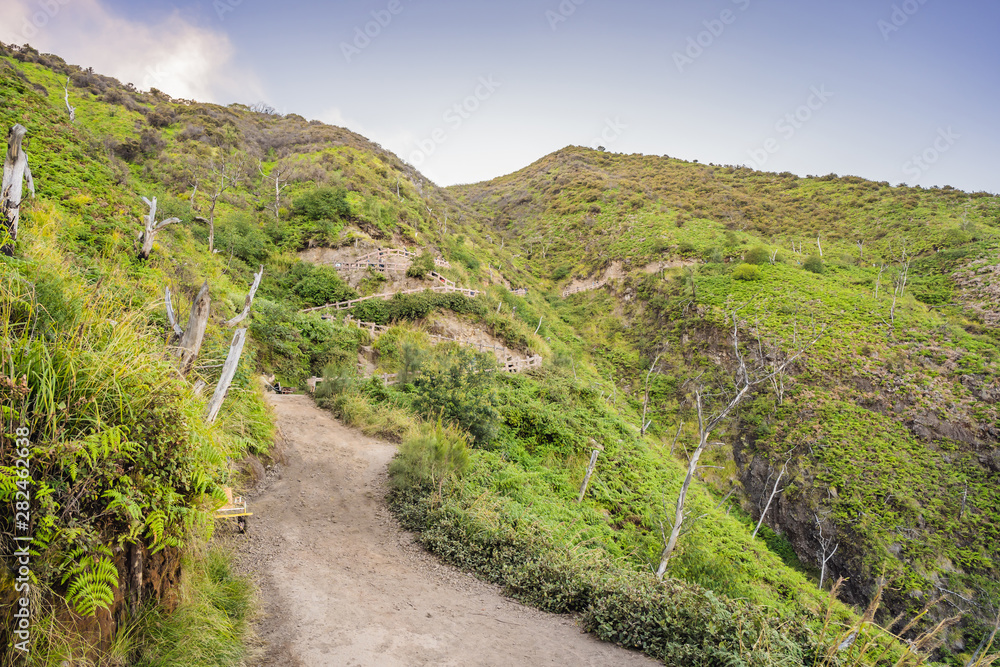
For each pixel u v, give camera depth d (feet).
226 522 22.94
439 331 93.40
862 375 110.01
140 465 11.84
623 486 58.39
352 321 83.41
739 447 104.42
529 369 87.76
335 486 33.73
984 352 112.37
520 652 18.20
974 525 81.56
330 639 16.92
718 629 18.52
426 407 52.70
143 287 41.22
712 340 135.44
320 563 23.17
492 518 29.86
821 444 96.32
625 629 20.01
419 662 16.51
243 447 28.99
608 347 155.84
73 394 11.07
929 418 99.50
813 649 18.30
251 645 15.39
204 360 30.19
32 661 8.95
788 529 89.15
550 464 56.59
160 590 13.20
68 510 10.06
